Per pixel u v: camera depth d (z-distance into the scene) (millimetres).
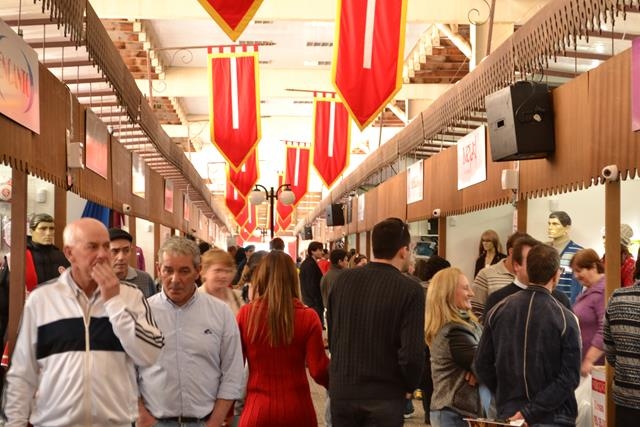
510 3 9711
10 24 5449
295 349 3707
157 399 3285
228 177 18906
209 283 4379
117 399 2760
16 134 4094
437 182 8602
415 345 3496
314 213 30781
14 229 4527
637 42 3697
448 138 10328
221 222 36969
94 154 6465
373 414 3533
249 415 3680
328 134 13852
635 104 3725
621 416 3275
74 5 4918
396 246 3672
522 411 3436
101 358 2736
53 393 2719
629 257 5488
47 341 2730
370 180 15359
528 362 3455
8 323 4543
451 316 4156
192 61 17219
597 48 6297
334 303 3717
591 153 4297
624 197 7785
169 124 24078
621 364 3268
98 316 2760
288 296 3701
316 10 10172
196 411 3301
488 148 6461
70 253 2730
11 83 3951
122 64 7234
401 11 7289
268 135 24203
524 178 5445
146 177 10477
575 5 4199
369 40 7262
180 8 9805
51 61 6699
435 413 4137
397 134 11148
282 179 27391
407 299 3551
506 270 5820
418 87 15977
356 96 7250
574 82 4539
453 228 9398
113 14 9766
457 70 15664
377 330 3557
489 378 3684
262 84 17000
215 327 3361
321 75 17109
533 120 4816
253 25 14695
